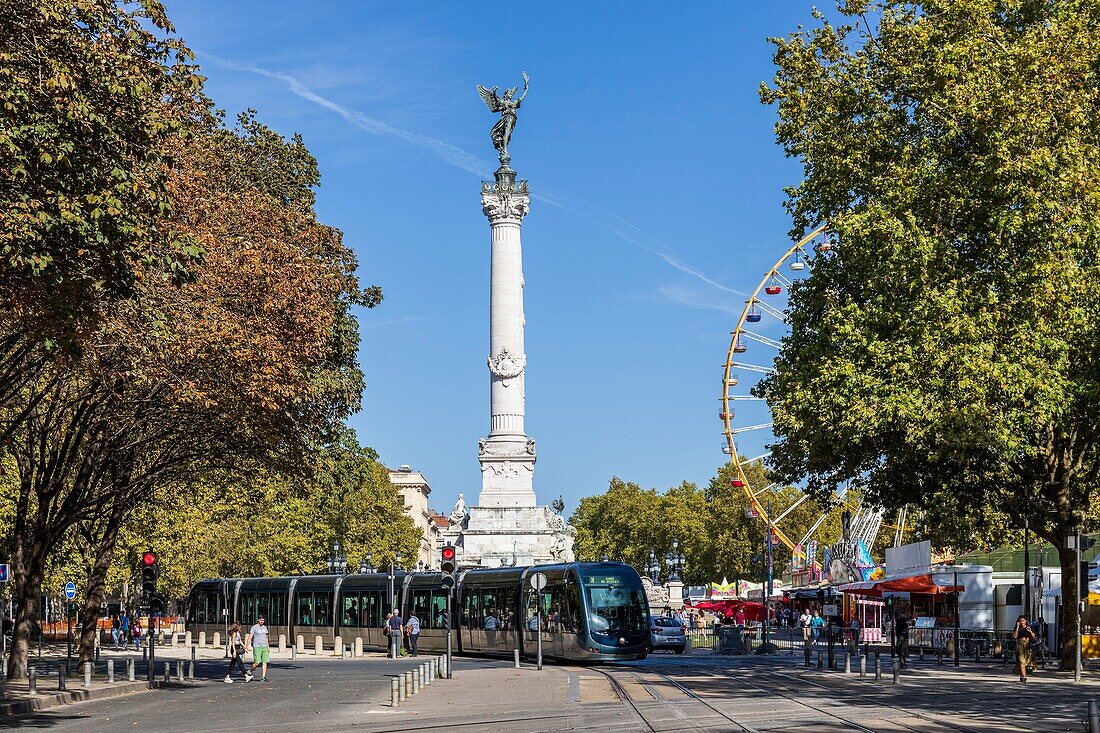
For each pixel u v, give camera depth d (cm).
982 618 6131
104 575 5334
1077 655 4281
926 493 5097
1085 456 5012
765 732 2728
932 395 4344
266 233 4762
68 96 2766
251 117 6141
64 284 2823
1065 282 4322
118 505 5297
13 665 4806
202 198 4347
